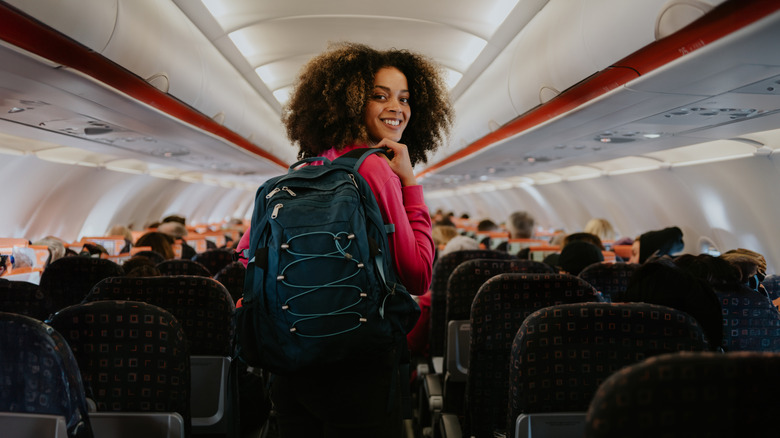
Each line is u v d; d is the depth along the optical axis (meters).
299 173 1.64
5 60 3.16
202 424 2.88
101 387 2.10
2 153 6.86
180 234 8.63
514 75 5.25
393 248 1.65
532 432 1.88
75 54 3.36
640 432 0.96
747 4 2.36
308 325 1.49
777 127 5.06
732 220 7.46
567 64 4.10
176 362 2.10
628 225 11.37
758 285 3.41
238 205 25.39
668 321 1.84
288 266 1.50
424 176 14.09
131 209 13.05
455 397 3.59
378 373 1.65
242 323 1.58
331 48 2.16
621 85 3.80
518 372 1.88
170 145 7.35
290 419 1.72
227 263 5.55
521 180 15.02
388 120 1.90
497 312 2.61
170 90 4.71
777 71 3.11
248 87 7.28
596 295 2.59
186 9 4.63
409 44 6.59
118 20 3.46
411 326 1.73
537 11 4.60
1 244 4.51
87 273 3.90
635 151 7.34
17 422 1.63
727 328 2.75
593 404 1.00
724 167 6.81
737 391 0.95
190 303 2.78
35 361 1.60
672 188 8.47
